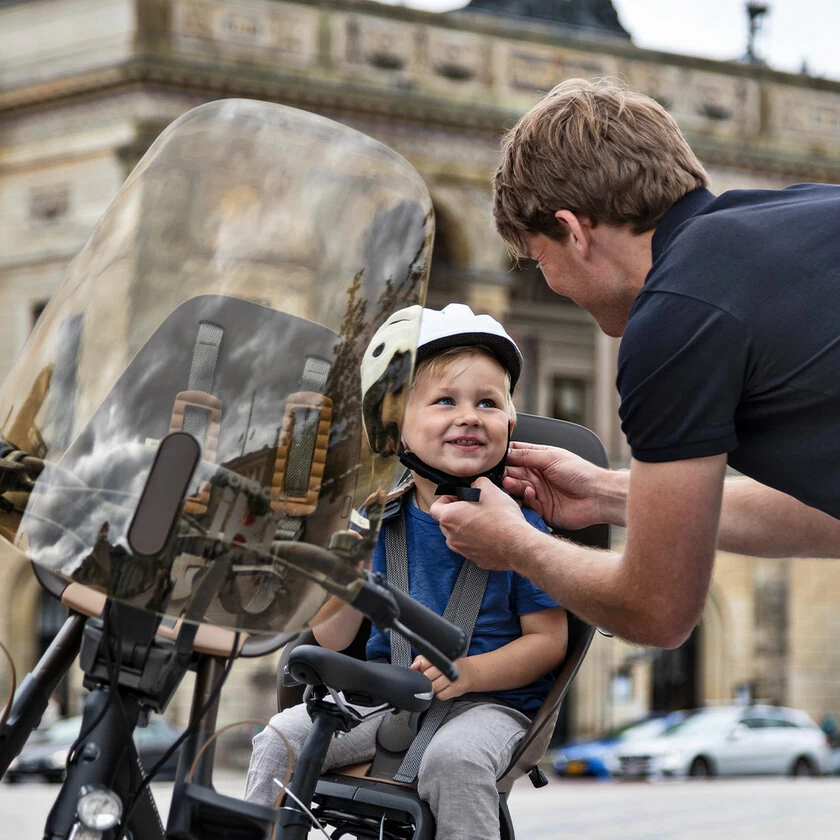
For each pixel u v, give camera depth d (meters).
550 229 2.67
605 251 2.63
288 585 1.95
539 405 35.34
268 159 2.10
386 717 2.73
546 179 2.63
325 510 1.98
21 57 30.77
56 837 1.88
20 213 30.95
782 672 36.03
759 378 2.30
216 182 2.09
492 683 2.74
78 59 30.33
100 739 1.94
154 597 1.90
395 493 3.00
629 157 2.56
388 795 2.50
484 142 33.25
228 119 2.13
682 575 2.36
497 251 33.31
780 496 3.28
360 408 2.03
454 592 2.87
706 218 2.40
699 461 2.31
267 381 1.99
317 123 2.14
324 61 31.77
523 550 2.61
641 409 2.33
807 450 2.31
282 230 2.07
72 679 24.91
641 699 33.78
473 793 2.51
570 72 34.19
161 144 2.15
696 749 25.70
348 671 2.25
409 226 2.12
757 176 36.66
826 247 2.32
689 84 36.00
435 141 32.84
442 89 32.81
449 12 34.22
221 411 1.97
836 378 2.26
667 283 2.33
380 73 32.34
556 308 35.69
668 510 2.32
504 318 33.38
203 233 2.07
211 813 1.94
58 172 30.64
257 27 31.16
